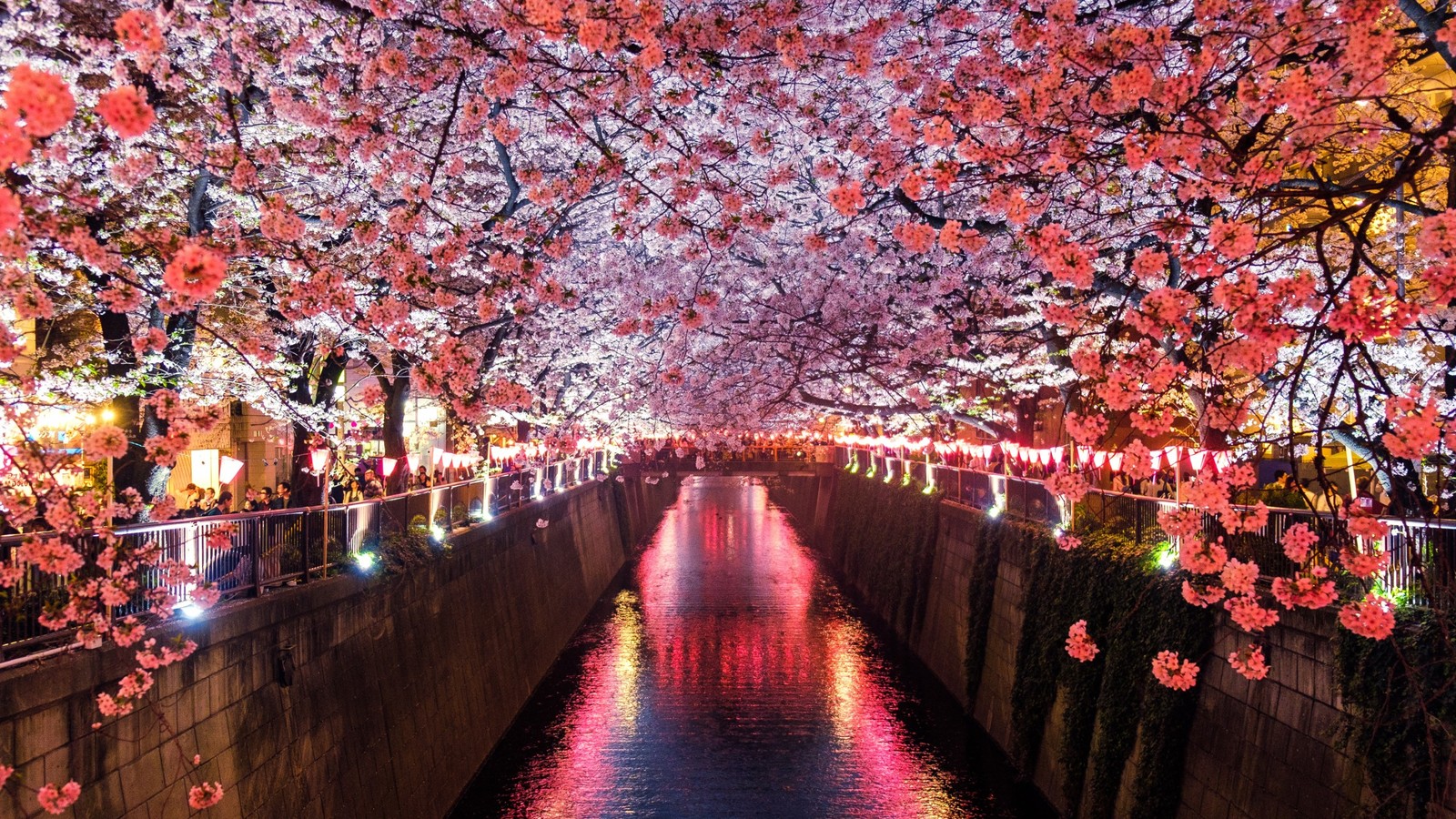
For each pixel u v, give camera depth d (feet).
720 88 44.11
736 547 181.68
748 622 108.17
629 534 165.27
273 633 35.68
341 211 39.65
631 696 78.95
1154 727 41.27
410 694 50.24
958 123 30.48
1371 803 28.37
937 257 57.47
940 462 103.09
